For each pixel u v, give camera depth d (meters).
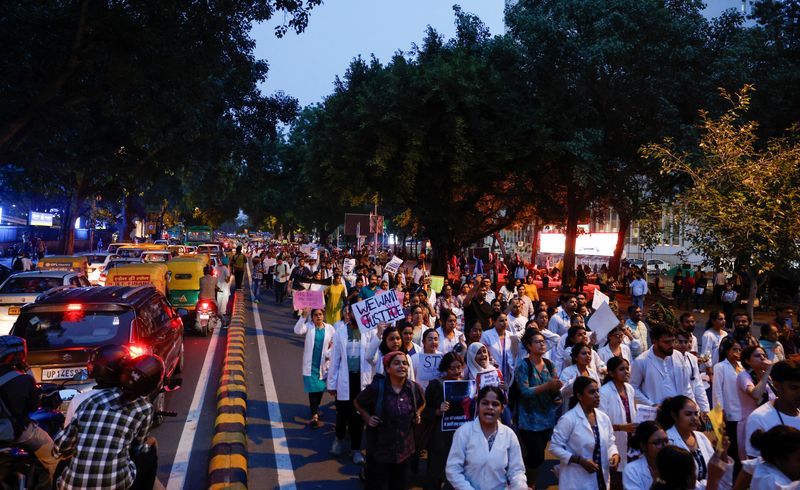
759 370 6.18
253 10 16.95
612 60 25.36
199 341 16.12
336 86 30.22
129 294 9.23
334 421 9.21
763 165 10.54
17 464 4.97
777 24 26.66
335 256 40.09
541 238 50.31
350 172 27.34
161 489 4.68
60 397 5.93
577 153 24.94
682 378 6.50
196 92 18.22
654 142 25.56
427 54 29.69
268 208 75.12
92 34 15.44
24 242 45.44
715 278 27.14
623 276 33.94
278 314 22.34
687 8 27.81
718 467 3.89
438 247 31.28
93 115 22.53
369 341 7.64
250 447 7.95
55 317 8.31
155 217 73.12
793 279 10.97
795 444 3.61
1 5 14.60
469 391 5.62
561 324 10.51
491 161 26.47
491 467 4.43
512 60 27.38
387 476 5.46
